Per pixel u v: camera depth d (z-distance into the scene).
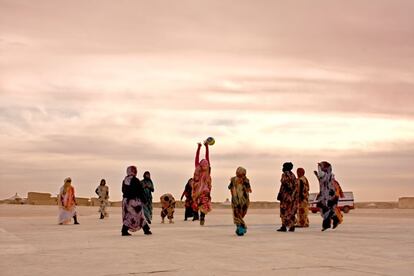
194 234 19.77
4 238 17.95
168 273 10.12
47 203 86.31
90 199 80.44
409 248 14.52
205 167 26.11
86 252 13.59
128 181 19.31
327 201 21.80
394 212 59.69
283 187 21.47
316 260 11.95
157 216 41.56
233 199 19.02
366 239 17.41
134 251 13.77
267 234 19.78
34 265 11.19
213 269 10.60
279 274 9.98
